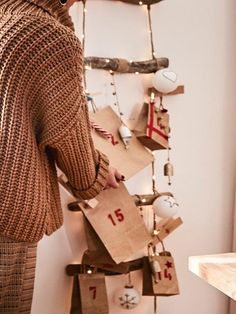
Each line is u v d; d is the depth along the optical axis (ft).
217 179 4.87
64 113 2.45
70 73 2.44
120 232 4.03
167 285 4.23
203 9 4.63
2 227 2.46
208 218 4.88
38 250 4.12
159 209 4.18
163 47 4.49
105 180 3.02
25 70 2.35
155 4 4.42
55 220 2.85
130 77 4.34
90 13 4.14
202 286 4.91
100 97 4.22
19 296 2.76
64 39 2.38
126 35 4.31
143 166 4.13
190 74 4.63
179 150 4.67
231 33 4.77
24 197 2.43
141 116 4.27
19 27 2.33
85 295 4.00
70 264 4.24
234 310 4.93
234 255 3.27
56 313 4.25
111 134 4.03
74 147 2.56
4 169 2.39
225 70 4.78
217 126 4.81
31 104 2.46
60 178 3.53
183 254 4.82
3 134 2.38
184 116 4.65
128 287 4.35
